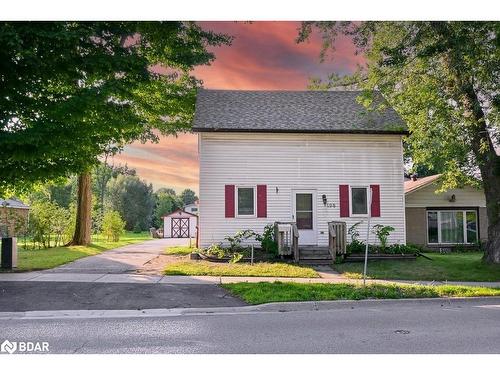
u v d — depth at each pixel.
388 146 19.47
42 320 8.27
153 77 20.36
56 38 12.58
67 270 14.11
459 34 13.34
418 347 6.46
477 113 15.14
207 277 12.95
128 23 15.27
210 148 18.75
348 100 22.53
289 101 22.03
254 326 7.76
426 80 15.96
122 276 12.86
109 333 7.27
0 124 13.35
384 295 10.30
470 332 7.35
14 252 14.23
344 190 19.12
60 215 25.47
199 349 6.34
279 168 19.00
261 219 18.70
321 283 11.84
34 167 14.61
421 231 24.73
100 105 14.80
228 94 22.56
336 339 6.88
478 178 19.52
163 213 78.38
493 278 13.40
